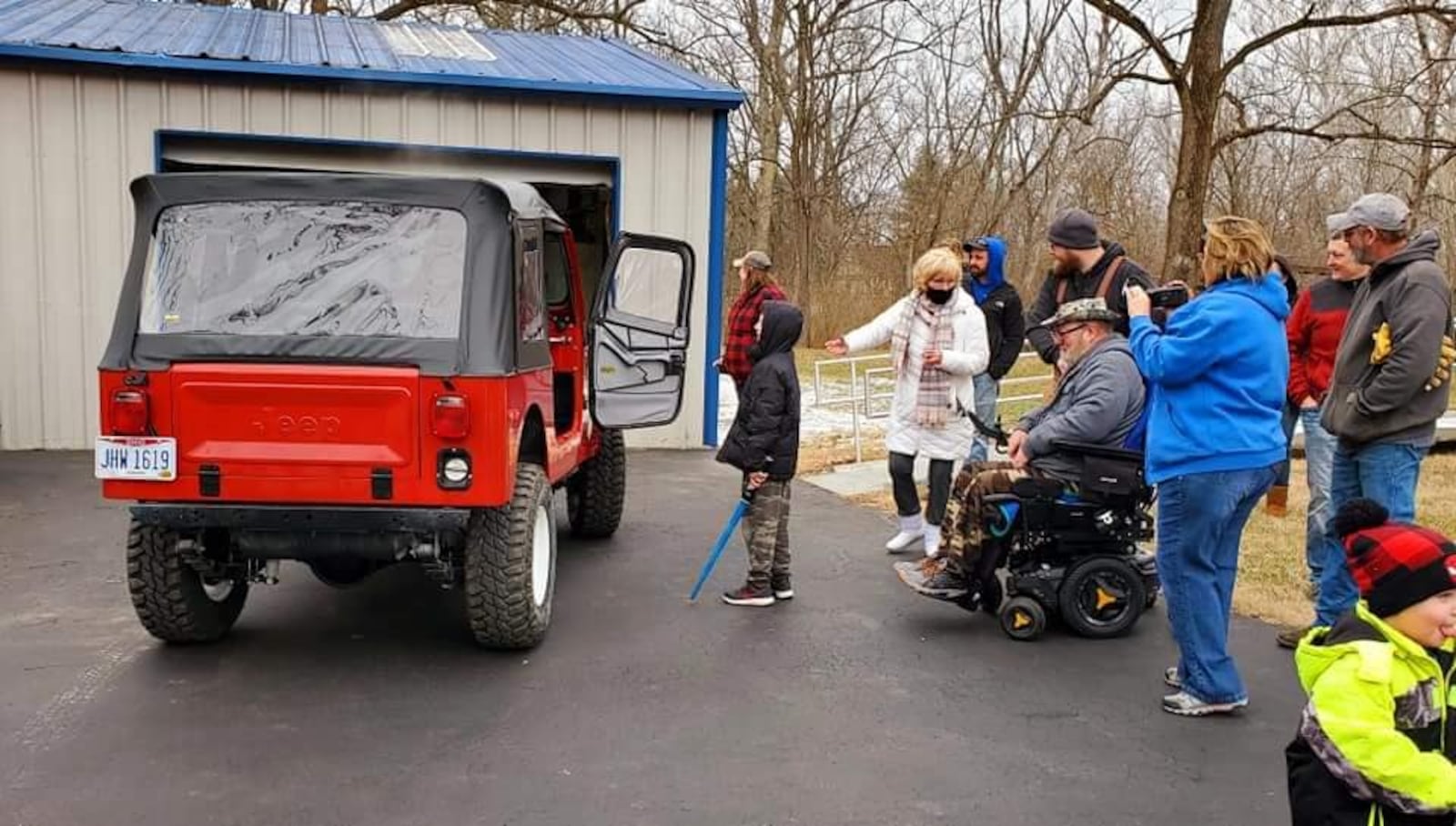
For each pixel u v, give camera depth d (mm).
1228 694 4414
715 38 26062
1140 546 6742
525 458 5375
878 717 4418
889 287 29484
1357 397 4676
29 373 10047
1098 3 16000
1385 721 2385
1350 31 24766
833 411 14281
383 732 4184
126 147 10031
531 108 10641
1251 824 3592
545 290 5750
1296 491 8891
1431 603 2375
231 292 4660
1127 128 30938
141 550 4777
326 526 4531
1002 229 29109
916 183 28812
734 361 8609
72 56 9750
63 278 10039
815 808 3650
